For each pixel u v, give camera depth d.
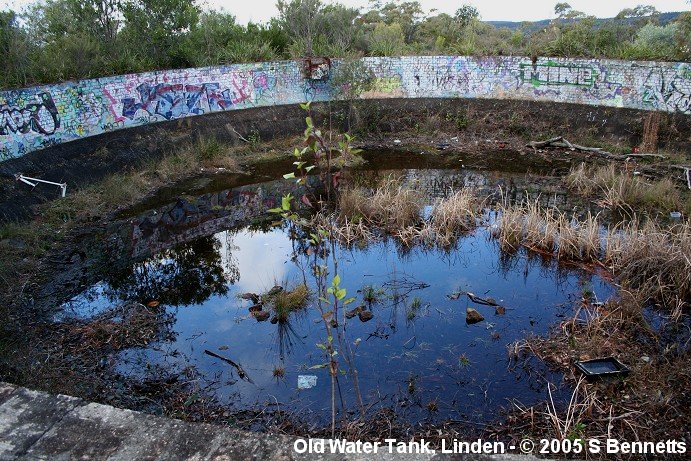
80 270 7.23
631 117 12.61
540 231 7.75
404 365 5.06
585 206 9.18
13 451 2.29
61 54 11.05
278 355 5.31
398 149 13.48
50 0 13.35
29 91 9.75
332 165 12.01
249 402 4.60
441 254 7.60
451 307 6.11
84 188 9.88
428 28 21.05
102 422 2.47
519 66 14.16
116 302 6.41
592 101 13.34
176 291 6.74
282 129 13.98
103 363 5.12
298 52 15.20
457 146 13.53
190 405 4.56
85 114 10.88
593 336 5.23
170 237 8.52
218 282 6.99
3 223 8.02
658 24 17.67
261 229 8.86
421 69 15.00
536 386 4.69
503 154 12.83
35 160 9.65
